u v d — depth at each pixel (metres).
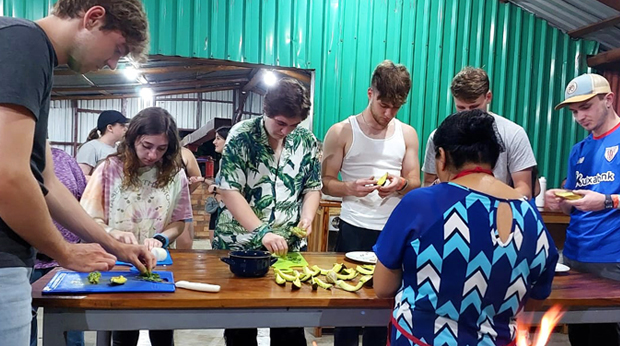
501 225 1.13
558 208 2.11
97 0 1.10
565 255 2.30
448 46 3.91
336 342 2.28
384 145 2.35
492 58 3.95
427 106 3.94
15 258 1.07
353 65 3.80
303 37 3.72
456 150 1.21
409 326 1.21
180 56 3.52
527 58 3.99
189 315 1.38
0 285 1.03
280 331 1.83
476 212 1.14
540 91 4.01
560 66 4.02
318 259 1.97
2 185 0.98
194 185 3.51
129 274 1.57
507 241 1.13
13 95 0.97
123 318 1.34
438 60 3.90
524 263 1.16
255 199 1.89
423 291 1.18
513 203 1.17
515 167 2.15
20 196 1.00
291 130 1.77
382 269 1.27
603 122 2.16
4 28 1.01
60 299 1.28
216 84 10.05
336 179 2.37
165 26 3.47
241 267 1.61
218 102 11.77
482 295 1.15
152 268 1.57
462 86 2.08
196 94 11.51
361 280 1.60
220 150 4.77
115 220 1.95
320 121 3.80
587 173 2.22
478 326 1.17
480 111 1.25
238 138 1.83
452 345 1.16
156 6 3.45
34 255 1.15
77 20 1.11
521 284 1.17
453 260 1.13
